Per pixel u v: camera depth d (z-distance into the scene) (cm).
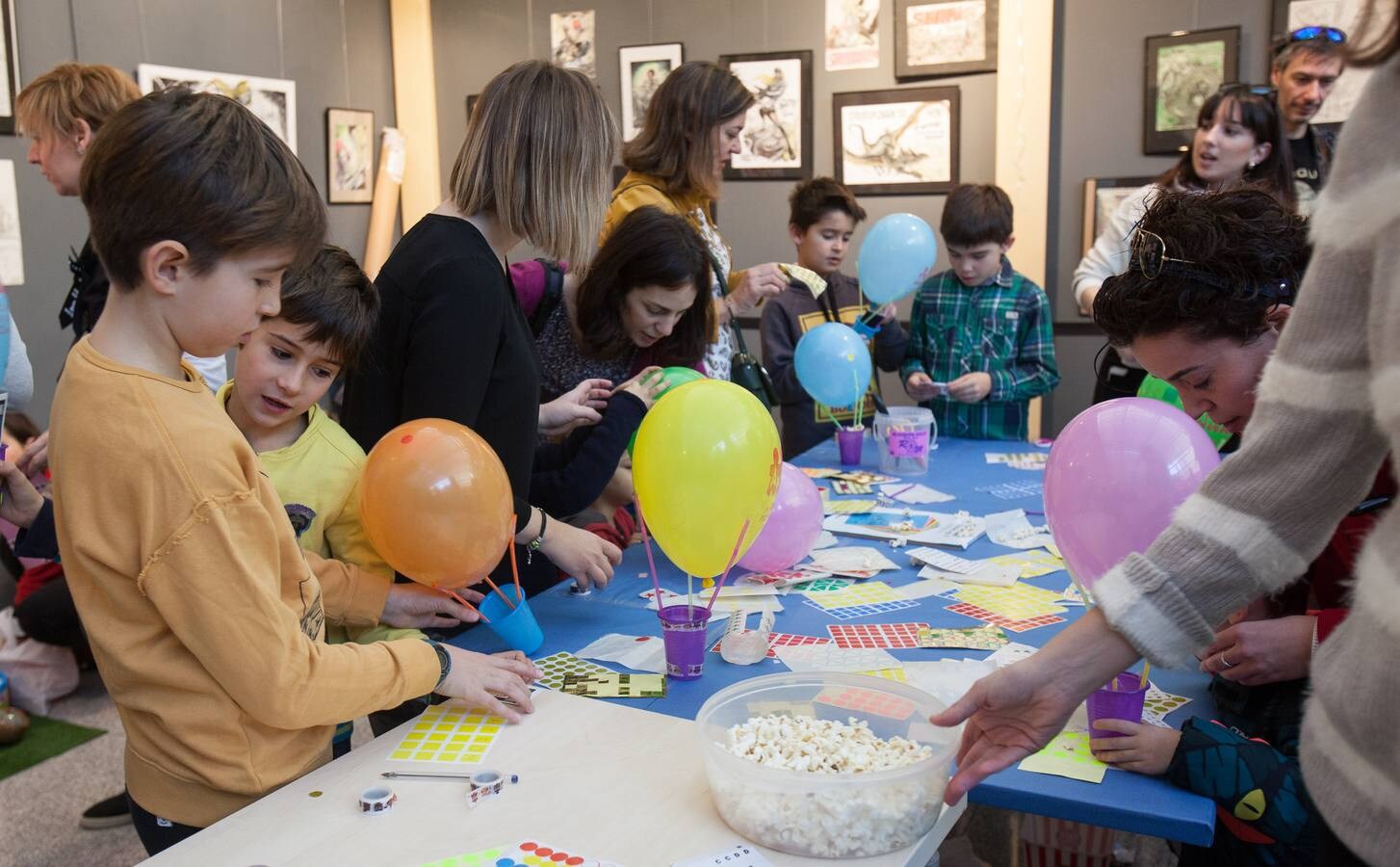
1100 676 91
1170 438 125
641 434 147
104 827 242
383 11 507
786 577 179
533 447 173
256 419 146
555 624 161
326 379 149
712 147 269
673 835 98
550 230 161
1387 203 68
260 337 140
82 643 302
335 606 140
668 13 477
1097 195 420
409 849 96
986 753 98
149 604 105
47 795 257
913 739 108
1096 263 329
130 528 101
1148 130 409
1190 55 398
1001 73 419
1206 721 116
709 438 138
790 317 337
